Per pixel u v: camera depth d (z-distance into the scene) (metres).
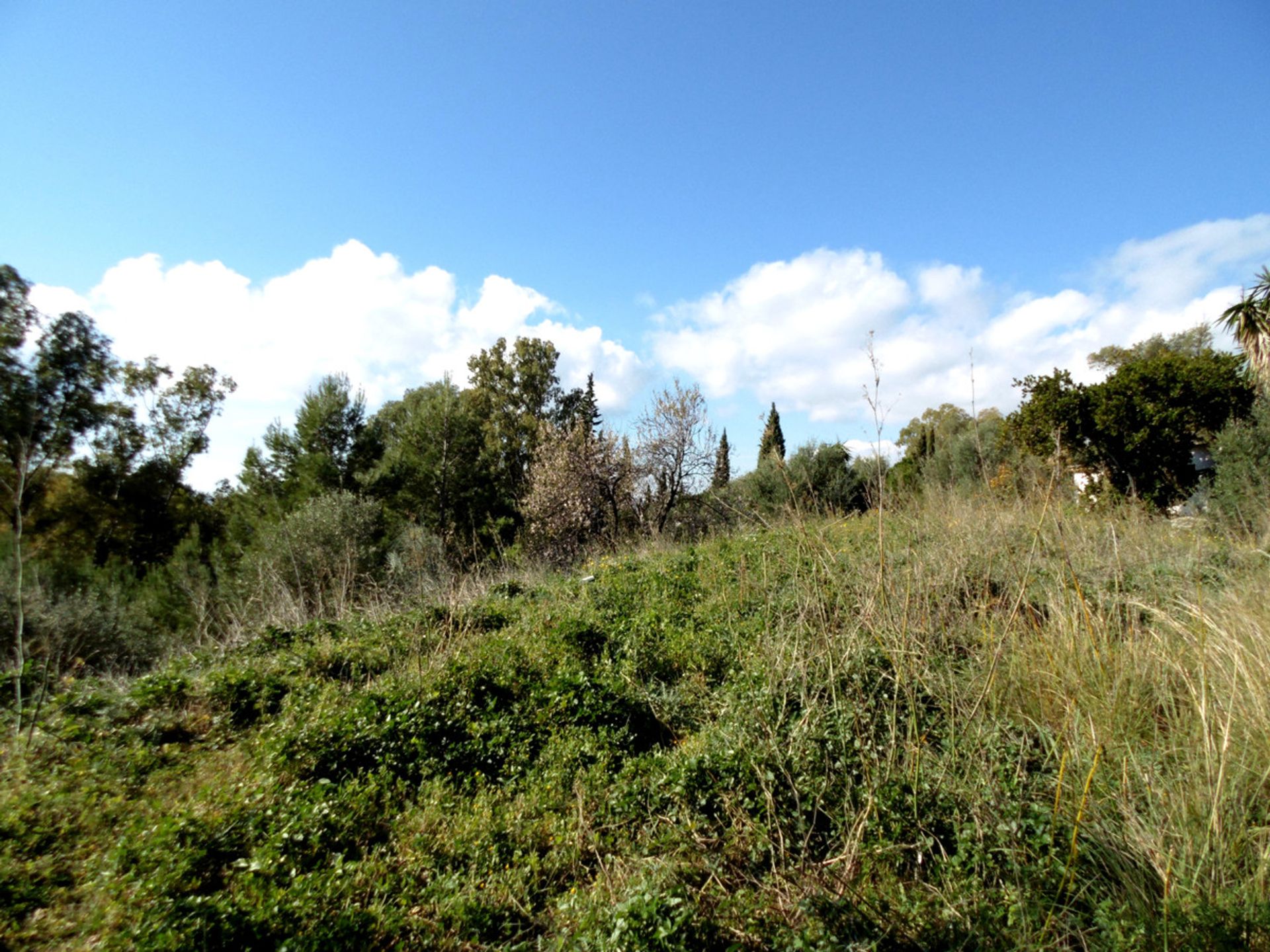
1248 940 2.02
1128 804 2.70
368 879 3.03
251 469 16.67
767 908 2.58
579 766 4.00
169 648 9.25
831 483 14.34
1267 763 2.70
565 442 18.11
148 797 3.96
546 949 2.60
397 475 18.00
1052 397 12.88
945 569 4.89
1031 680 3.68
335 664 6.23
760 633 5.45
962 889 2.52
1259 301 13.45
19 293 10.63
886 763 3.21
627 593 7.83
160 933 2.47
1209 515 7.71
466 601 8.29
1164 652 3.41
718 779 3.42
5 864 3.13
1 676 5.42
